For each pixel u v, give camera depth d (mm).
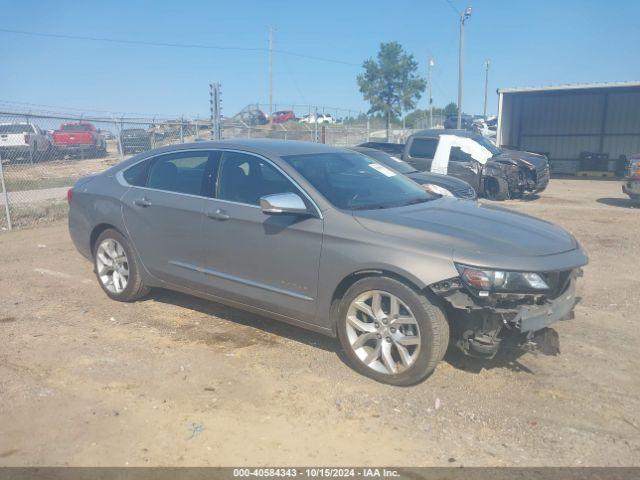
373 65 45844
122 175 6062
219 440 3533
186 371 4445
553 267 4008
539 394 4121
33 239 9562
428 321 3975
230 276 5004
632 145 25266
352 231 4277
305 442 3518
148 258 5645
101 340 5051
